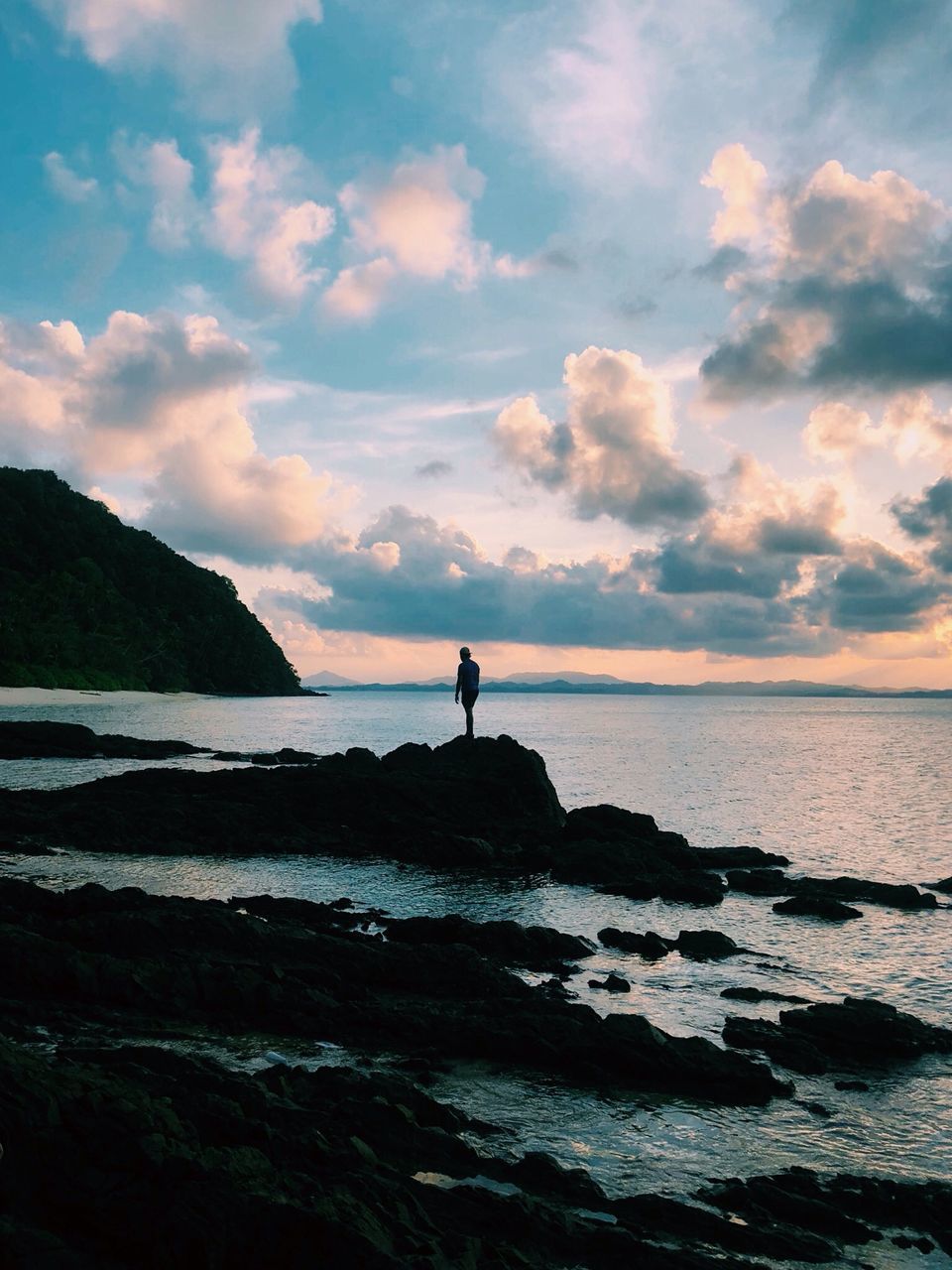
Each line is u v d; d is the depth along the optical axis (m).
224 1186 6.02
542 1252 6.72
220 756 57.03
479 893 21.03
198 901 16.42
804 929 18.27
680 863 24.55
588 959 15.67
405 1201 6.75
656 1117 9.65
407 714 165.38
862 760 73.69
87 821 27.16
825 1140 9.26
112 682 156.50
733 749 85.81
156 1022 11.66
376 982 13.52
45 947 12.62
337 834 27.17
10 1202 5.91
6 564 171.00
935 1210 7.81
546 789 29.56
